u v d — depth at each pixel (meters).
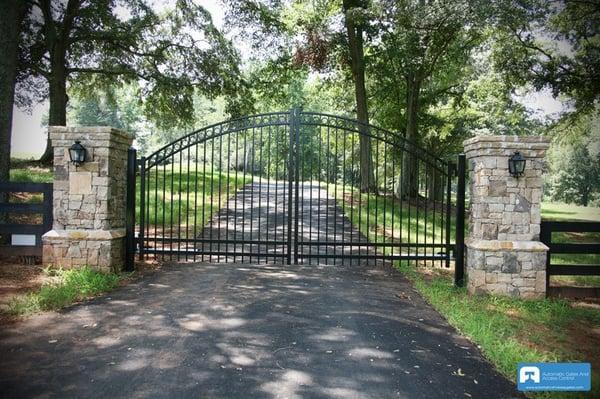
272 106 24.89
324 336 4.79
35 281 6.56
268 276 7.45
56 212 7.28
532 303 6.32
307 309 5.73
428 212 15.70
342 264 7.93
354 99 23.84
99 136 7.20
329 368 3.99
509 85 17.11
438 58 19.23
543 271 6.66
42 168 17.08
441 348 4.57
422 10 13.43
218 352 4.28
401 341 4.72
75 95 25.69
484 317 5.47
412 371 3.99
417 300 6.38
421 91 21.98
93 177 7.23
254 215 13.62
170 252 7.96
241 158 39.34
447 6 12.78
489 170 6.69
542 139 6.63
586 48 15.48
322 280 7.30
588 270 6.88
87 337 4.59
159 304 5.79
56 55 18.84
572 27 15.54
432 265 8.49
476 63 19.75
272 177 32.06
